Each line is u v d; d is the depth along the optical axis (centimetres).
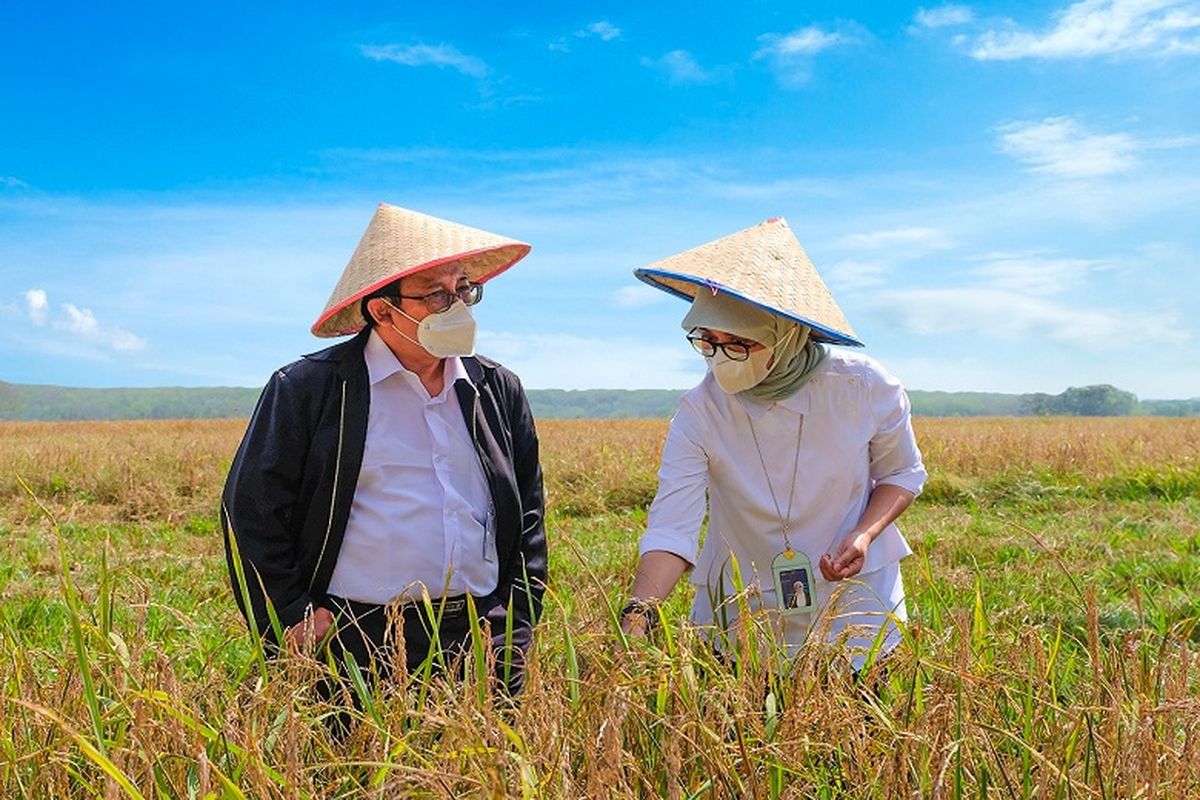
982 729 226
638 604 284
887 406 314
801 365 300
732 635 297
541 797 194
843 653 248
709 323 288
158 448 1570
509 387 333
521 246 327
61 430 3219
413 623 300
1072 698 263
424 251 296
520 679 302
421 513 302
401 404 308
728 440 315
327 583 302
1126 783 207
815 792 225
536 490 334
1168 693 238
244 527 297
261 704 230
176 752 216
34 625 479
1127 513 965
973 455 1307
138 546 798
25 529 902
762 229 304
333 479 298
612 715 202
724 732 222
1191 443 1519
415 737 229
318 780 227
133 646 243
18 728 232
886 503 315
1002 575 547
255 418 305
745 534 322
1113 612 500
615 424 3403
